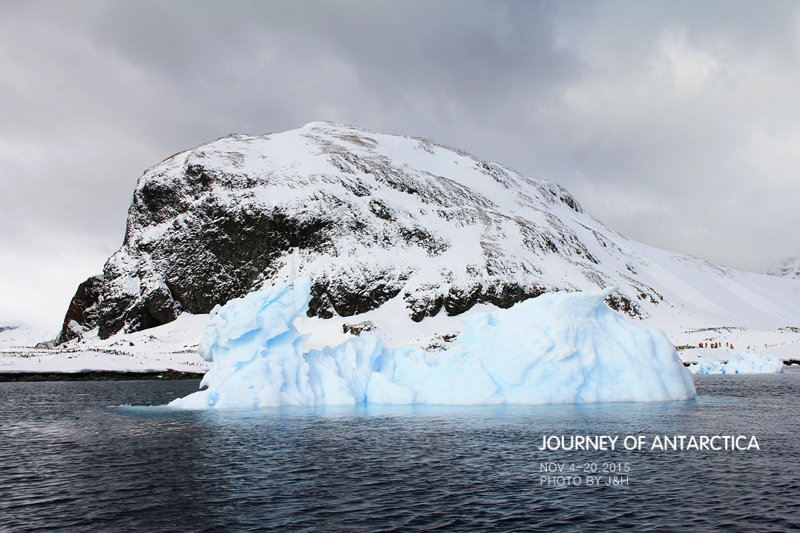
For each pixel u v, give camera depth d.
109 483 14.35
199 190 124.44
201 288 113.25
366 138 168.50
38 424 24.95
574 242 133.50
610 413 25.42
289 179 124.00
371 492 13.37
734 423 22.75
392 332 97.75
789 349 81.50
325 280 107.12
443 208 130.50
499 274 106.38
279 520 11.48
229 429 22.19
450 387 30.17
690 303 131.12
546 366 29.44
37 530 11.02
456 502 12.60
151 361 72.44
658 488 13.67
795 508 12.08
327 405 29.73
